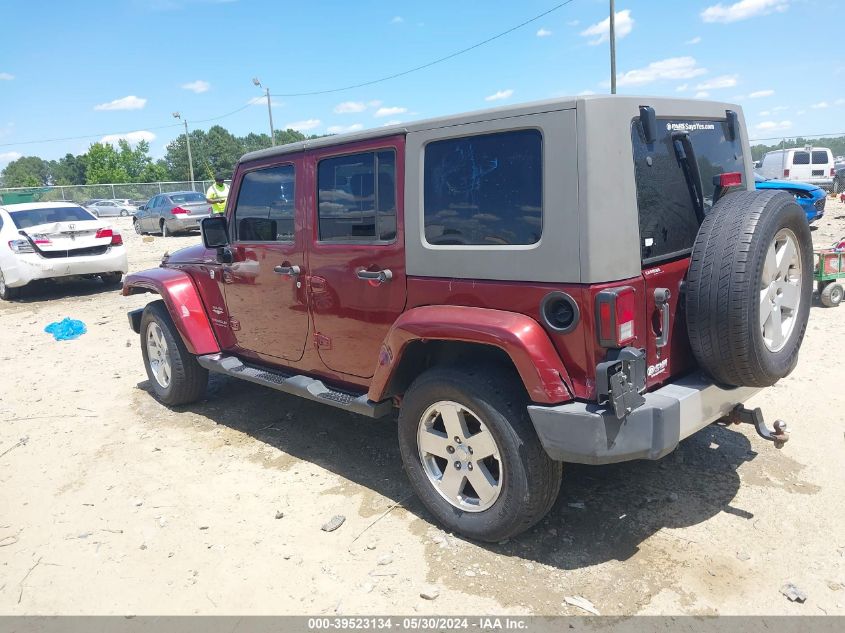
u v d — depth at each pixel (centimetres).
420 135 332
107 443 495
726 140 372
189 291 518
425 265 336
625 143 280
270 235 441
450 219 324
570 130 274
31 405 593
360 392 403
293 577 319
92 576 330
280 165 423
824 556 310
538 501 307
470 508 334
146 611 302
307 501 391
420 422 344
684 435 291
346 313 388
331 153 383
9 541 367
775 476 383
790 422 450
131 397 600
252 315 468
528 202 295
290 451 463
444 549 332
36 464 465
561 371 289
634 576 303
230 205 476
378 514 371
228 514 382
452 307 322
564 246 279
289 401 566
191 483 423
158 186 4719
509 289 301
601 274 273
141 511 391
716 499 363
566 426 281
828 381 517
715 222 292
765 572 301
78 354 768
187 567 333
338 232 387
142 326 567
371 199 364
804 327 338
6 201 4156
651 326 296
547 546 329
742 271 278
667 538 330
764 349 294
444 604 292
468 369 319
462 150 317
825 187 2300
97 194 4538
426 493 351
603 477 393
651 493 372
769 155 2430
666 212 309
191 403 568
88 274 1169
